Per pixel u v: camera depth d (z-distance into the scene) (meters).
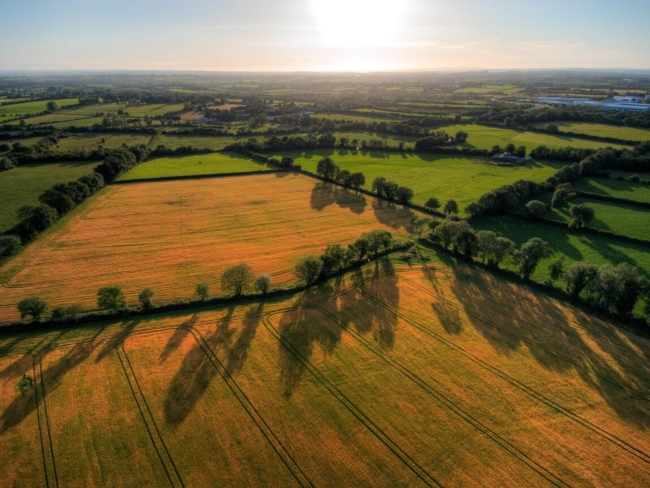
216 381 43.50
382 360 47.19
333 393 42.06
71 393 41.56
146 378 43.72
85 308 56.97
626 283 53.66
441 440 36.69
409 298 60.66
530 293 61.69
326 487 32.41
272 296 60.91
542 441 36.66
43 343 49.03
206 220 91.62
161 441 36.34
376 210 100.19
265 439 36.66
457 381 43.94
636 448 36.03
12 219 86.31
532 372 45.28
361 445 36.12
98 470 33.78
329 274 66.69
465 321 54.88
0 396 41.09
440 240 80.25
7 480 32.94
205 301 58.41
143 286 63.62
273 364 46.25
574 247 77.62
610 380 44.06
